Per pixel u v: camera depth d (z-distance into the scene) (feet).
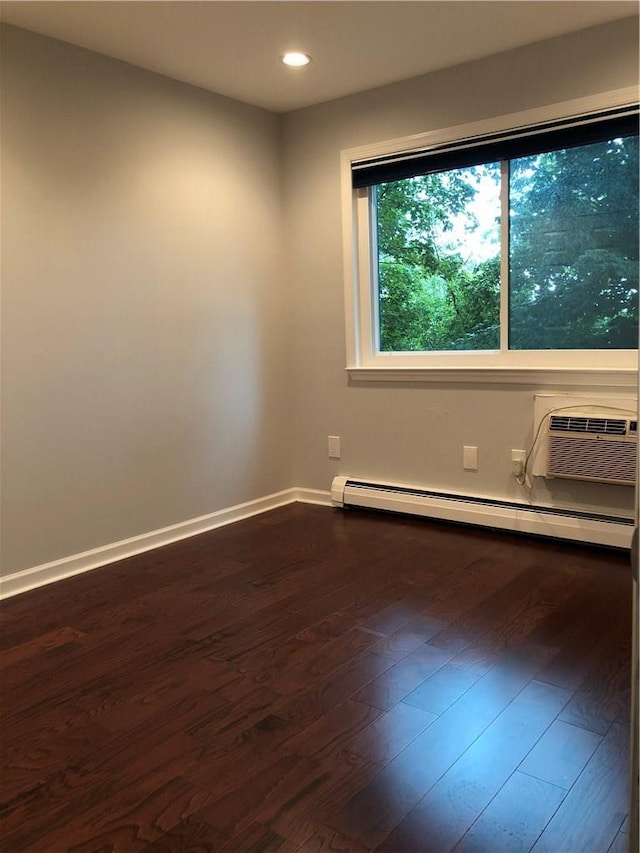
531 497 10.99
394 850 4.70
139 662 7.38
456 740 5.87
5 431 9.18
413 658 7.27
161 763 5.70
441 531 11.46
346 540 11.21
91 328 10.11
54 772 5.62
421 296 12.10
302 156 12.78
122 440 10.65
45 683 7.00
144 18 8.79
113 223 10.28
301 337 13.32
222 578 9.73
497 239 11.10
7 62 8.90
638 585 2.57
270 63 10.44
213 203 11.81
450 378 11.57
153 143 10.78
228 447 12.42
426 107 11.22
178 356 11.41
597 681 6.71
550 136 10.21
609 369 9.97
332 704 6.47
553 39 9.91
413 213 11.98
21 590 9.45
